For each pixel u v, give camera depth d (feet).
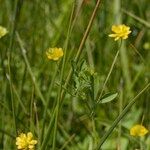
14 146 1.85
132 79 2.47
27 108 2.03
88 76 1.29
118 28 1.41
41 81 2.24
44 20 2.37
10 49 1.76
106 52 2.44
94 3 2.50
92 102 1.31
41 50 2.30
